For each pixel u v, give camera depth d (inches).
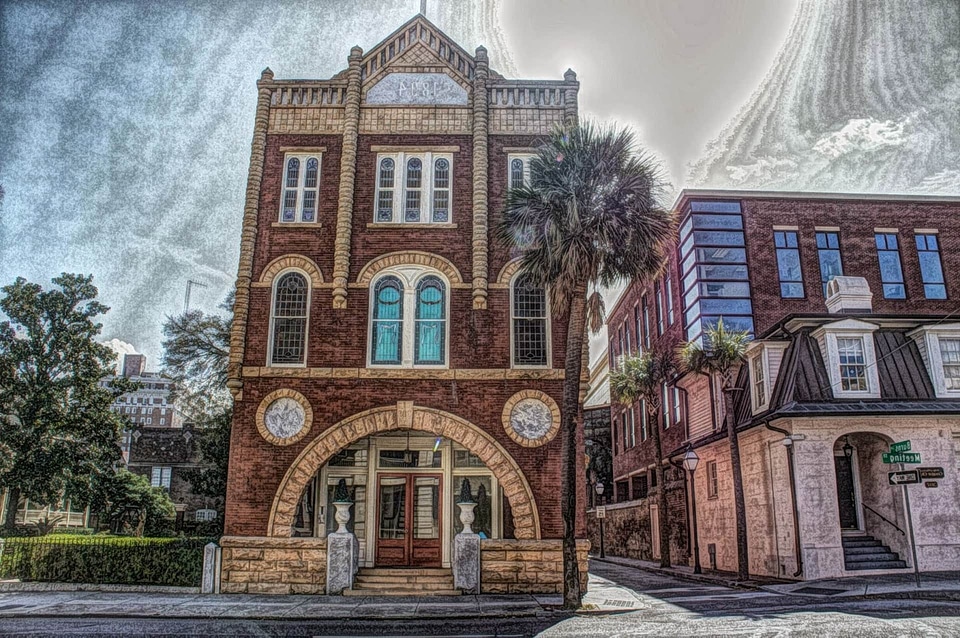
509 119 853.2
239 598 693.3
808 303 1288.1
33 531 1358.3
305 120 859.4
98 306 1235.2
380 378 775.7
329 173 841.5
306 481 753.6
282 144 850.8
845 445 895.7
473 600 676.7
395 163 847.7
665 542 1175.0
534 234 684.1
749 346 959.0
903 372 868.0
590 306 704.4
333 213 828.0
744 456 987.9
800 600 640.4
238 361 776.3
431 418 767.1
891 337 892.0
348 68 871.1
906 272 1314.0
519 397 773.3
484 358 782.5
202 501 1695.4
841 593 669.9
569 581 625.3
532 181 691.4
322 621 569.6
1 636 492.7
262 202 833.5
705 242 1306.6
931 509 811.4
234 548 740.7
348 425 765.3
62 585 751.7
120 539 783.1
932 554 800.3
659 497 1194.0
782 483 852.6
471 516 748.0
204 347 1282.0
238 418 768.9
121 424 1270.9
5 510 1448.1
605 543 1870.1
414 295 805.9
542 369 778.2
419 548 807.1
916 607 553.3
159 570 756.6
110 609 616.4
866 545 843.4
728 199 1331.2
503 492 821.2
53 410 1199.6
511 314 796.6
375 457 831.1
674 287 1379.2
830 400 839.1
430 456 833.5
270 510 747.4
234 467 757.3
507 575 732.0
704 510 1163.9
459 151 847.7
